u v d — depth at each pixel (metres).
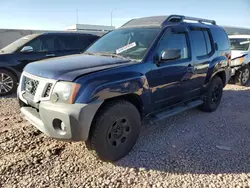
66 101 2.62
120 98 3.11
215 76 5.18
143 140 3.76
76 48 7.70
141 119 3.52
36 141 3.56
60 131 2.71
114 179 2.74
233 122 4.70
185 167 3.01
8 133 3.81
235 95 7.05
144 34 3.79
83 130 2.65
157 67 3.47
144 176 2.81
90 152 3.08
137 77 3.15
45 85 2.77
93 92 2.67
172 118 4.83
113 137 3.05
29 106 3.29
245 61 8.42
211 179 2.77
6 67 6.40
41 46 7.09
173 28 3.94
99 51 3.98
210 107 5.16
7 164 2.93
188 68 4.13
